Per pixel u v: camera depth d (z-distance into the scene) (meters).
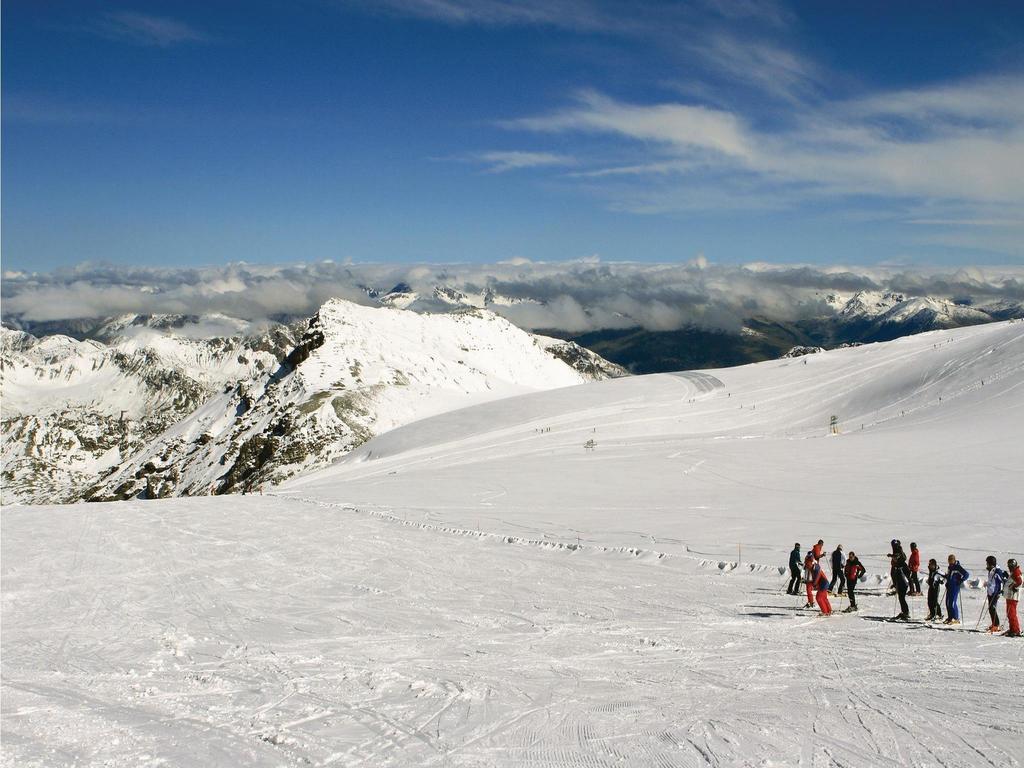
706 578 31.95
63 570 36.53
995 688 16.20
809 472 62.94
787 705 15.65
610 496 58.81
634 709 15.80
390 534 47.03
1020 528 35.81
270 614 27.19
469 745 13.91
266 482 147.25
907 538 35.81
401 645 22.45
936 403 100.00
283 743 14.03
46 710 16.20
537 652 21.14
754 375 152.12
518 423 128.25
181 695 17.41
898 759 12.60
